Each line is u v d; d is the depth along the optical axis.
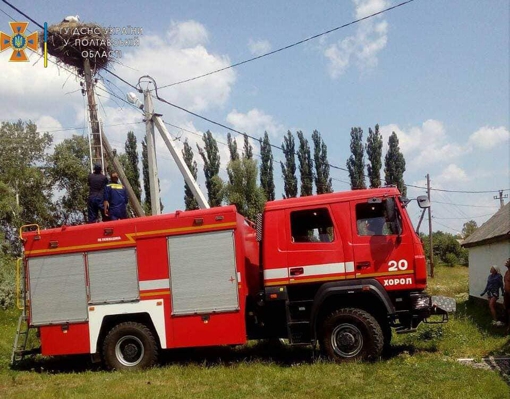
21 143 34.19
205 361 10.02
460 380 7.62
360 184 43.88
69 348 10.17
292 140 44.88
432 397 6.91
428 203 9.48
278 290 9.48
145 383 8.72
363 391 7.40
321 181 44.22
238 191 39.50
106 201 12.07
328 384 7.88
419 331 11.42
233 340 9.64
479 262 19.12
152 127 15.67
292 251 9.52
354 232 9.43
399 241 9.30
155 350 9.91
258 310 10.01
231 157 45.00
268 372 8.88
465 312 16.56
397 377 7.99
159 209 15.47
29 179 33.44
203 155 44.84
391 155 44.09
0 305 17.31
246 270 10.13
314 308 9.26
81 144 35.28
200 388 8.23
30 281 10.42
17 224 28.42
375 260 9.30
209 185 44.12
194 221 9.91
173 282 9.88
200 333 9.74
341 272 9.36
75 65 21.91
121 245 10.13
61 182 35.09
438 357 9.43
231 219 9.81
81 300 10.19
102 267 10.17
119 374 9.51
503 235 15.12
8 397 8.35
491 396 6.85
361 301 9.55
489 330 12.16
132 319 10.22
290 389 7.79
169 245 9.95
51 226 34.53
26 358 11.50
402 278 9.23
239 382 8.41
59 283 10.29
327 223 9.55
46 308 10.30
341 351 9.26
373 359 9.06
